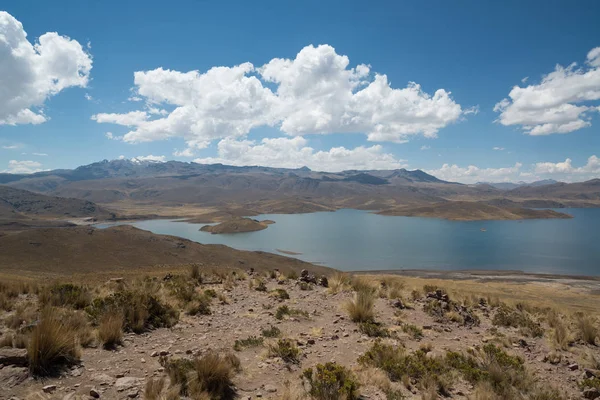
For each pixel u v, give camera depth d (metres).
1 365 6.02
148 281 16.06
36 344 6.23
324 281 19.47
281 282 19.47
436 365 8.12
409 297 17.05
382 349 8.70
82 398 5.48
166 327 10.17
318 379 6.82
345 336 10.38
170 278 18.95
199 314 11.95
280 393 6.48
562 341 11.22
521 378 8.02
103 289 14.38
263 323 11.14
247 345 8.91
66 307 11.13
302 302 14.48
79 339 7.84
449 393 7.24
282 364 7.87
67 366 6.61
